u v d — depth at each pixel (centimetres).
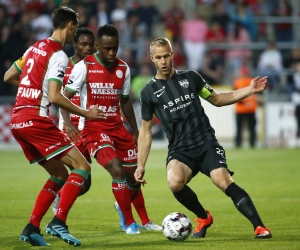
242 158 6003
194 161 2380
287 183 4256
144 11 8269
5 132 7469
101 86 2669
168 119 2397
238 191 2261
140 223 2864
